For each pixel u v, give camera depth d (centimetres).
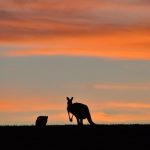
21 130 15625
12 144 14562
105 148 14375
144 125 16050
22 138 14975
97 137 15075
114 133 15350
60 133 15412
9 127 15950
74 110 16612
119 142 14712
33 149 14262
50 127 16012
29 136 15162
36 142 14738
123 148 14338
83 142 14762
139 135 15150
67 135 15250
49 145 14538
